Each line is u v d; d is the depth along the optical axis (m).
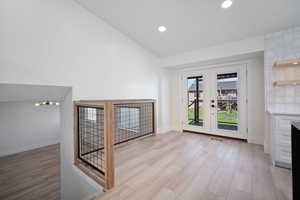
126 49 3.07
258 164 2.08
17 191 2.38
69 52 2.16
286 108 2.35
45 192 2.38
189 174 1.83
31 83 1.80
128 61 3.12
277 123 2.02
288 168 1.95
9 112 3.79
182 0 2.01
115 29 2.83
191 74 4.02
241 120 3.24
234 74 3.34
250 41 2.64
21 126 3.98
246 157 2.32
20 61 1.71
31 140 4.17
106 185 1.58
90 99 2.43
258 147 2.79
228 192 1.47
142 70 3.48
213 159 2.26
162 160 2.25
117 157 2.38
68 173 2.32
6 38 1.61
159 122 3.99
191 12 2.21
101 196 1.46
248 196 1.41
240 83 3.24
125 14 2.42
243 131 3.22
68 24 2.14
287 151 1.95
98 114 2.22
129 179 1.74
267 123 2.47
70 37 2.17
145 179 1.73
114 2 2.16
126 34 3.01
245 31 2.47
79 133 2.19
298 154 0.91
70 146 2.26
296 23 2.17
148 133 3.56
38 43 1.85
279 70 2.41
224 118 3.51
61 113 2.57
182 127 4.22
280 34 2.37
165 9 2.21
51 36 1.96
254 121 3.06
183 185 1.60
